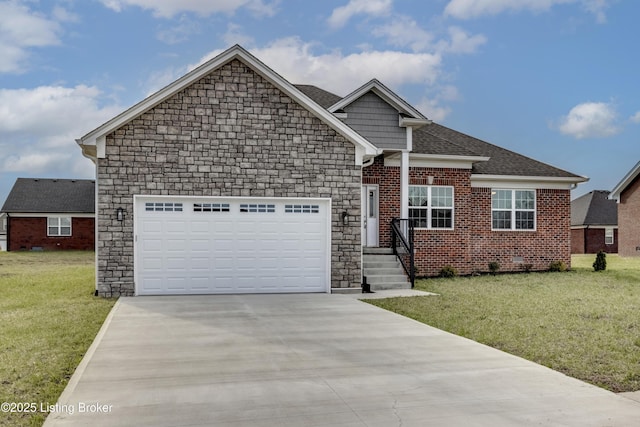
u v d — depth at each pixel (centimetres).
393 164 1895
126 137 1399
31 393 610
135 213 1405
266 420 519
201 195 1433
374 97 1784
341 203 1518
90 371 688
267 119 1469
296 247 1500
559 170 2164
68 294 1445
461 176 1973
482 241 2047
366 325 1015
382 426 505
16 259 2898
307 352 798
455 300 1346
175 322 1038
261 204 1479
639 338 895
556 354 790
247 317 1098
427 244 1934
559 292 1508
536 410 552
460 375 677
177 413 536
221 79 1446
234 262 1465
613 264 2608
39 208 3769
